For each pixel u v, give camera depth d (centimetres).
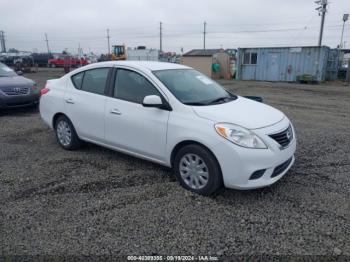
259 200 376
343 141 631
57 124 561
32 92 904
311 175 450
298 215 344
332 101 1284
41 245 292
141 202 371
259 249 288
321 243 296
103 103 473
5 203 368
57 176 444
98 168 473
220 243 296
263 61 2408
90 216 341
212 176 369
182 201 373
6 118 823
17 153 541
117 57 4166
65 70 3206
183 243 296
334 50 2372
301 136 669
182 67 502
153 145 420
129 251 285
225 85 2020
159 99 398
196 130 372
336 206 363
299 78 2214
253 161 350
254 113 399
